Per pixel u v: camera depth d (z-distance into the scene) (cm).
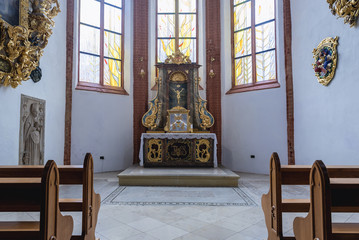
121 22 964
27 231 196
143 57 940
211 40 941
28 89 567
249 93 862
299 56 724
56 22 717
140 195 538
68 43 786
